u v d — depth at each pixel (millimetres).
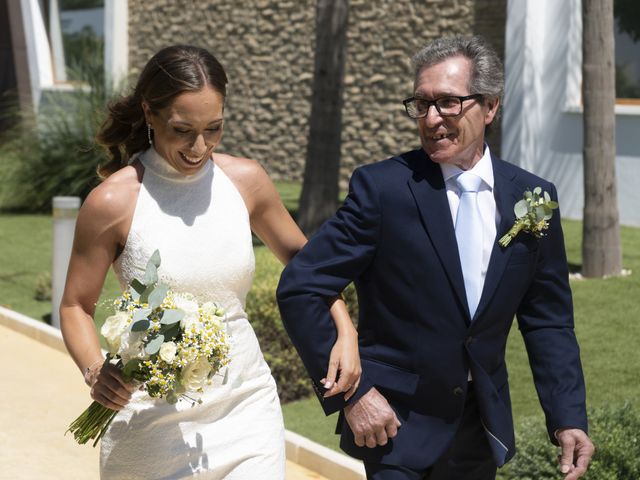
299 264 2809
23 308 9195
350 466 4840
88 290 2799
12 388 6539
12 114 15867
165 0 16391
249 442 2850
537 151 11617
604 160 8523
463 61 2725
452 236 2756
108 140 2879
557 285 2938
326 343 2758
